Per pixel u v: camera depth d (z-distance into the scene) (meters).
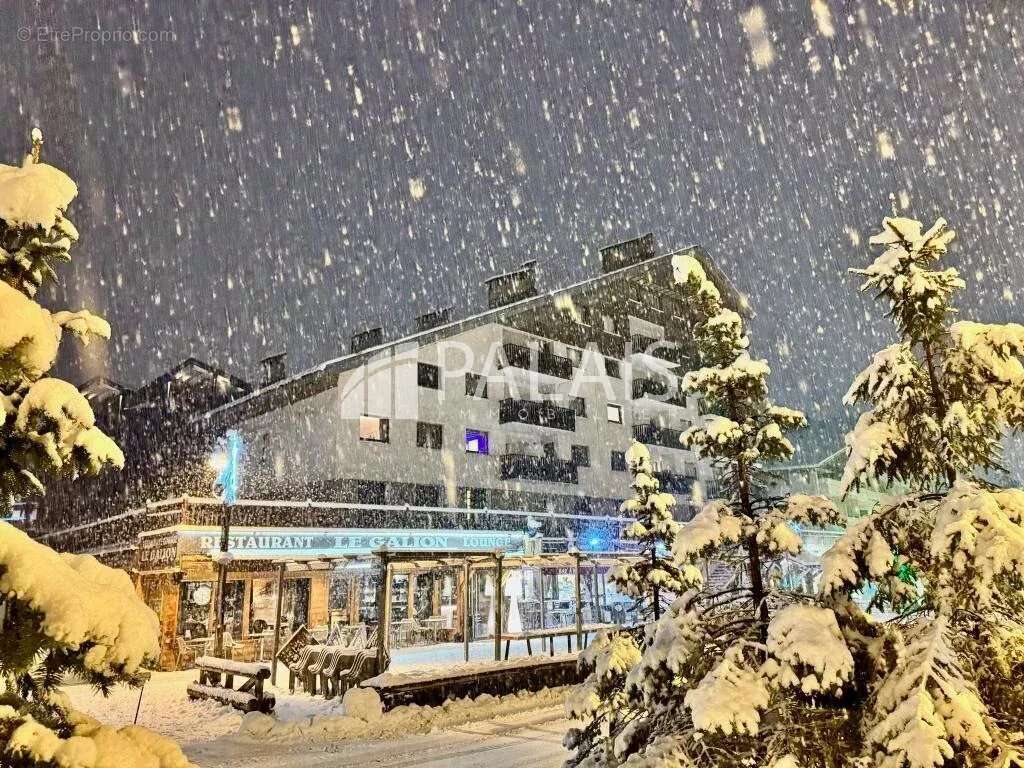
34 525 34.34
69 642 2.12
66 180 2.92
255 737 11.07
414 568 18.72
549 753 10.12
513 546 28.61
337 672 14.34
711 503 4.98
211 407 33.44
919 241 4.60
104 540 26.80
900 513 4.16
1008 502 3.69
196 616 20.12
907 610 4.31
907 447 4.39
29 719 2.32
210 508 21.16
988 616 3.83
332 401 29.00
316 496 27.78
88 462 3.10
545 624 26.34
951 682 3.47
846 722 3.95
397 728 11.67
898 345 4.53
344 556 16.09
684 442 5.45
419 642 23.16
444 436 31.69
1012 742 3.46
